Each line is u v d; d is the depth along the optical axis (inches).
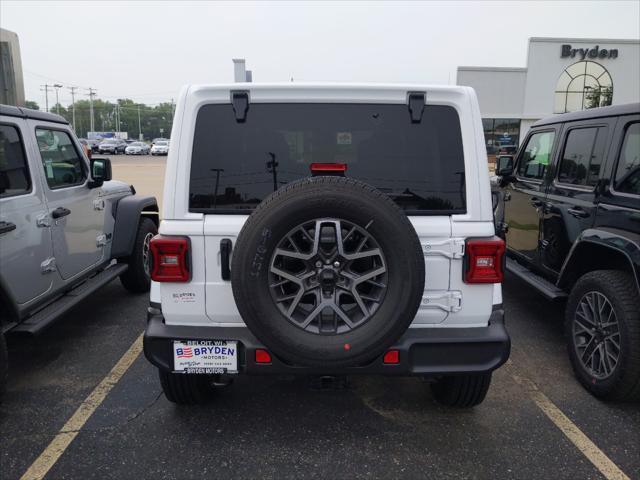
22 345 179.8
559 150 194.7
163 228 109.7
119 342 182.9
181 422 131.0
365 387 149.6
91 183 198.8
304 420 132.0
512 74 1184.8
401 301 99.4
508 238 244.8
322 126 112.6
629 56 1161.4
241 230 100.0
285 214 97.7
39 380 154.0
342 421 131.6
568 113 197.8
